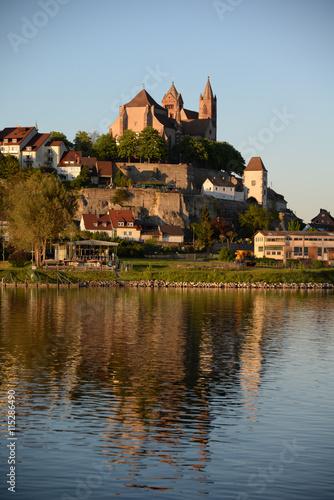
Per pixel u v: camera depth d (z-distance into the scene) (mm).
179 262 162125
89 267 145875
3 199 172875
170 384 44531
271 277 147875
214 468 29094
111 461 29734
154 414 36938
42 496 26203
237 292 129375
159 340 64688
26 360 53094
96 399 40188
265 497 26297
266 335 68812
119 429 34094
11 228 148750
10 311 90375
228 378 46625
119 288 134375
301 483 27578
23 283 138250
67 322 78750
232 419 36062
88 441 32250
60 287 134500
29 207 140125
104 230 192375
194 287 139375
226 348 59938
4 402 39188
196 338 66188
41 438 32562
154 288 135750
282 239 178125
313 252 177000
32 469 28766
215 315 87625
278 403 39531
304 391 42594
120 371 48812
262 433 33688
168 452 30875
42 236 141875
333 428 34562
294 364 52031
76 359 53750
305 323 79812
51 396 40781
